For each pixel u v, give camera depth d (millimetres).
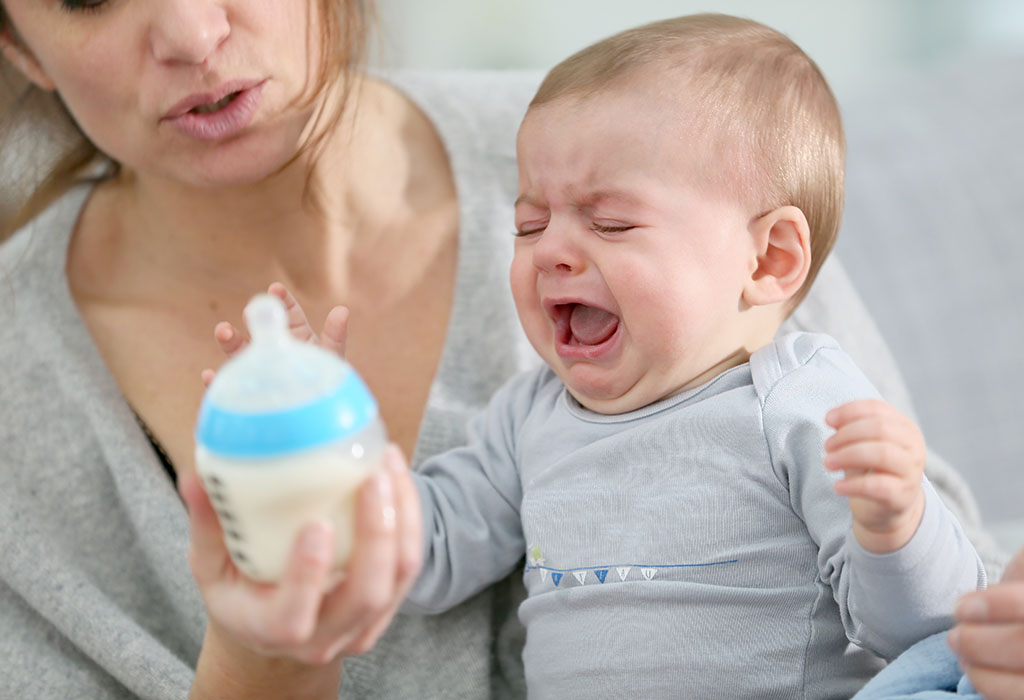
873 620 850
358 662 1148
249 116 1061
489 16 2996
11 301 1255
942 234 1820
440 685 1121
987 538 1225
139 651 1116
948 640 762
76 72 1049
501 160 1355
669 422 972
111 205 1341
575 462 1006
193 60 1006
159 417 1228
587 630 953
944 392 1718
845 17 2998
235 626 667
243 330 1275
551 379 1128
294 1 1067
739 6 3000
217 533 683
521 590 1156
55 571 1155
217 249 1269
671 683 912
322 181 1263
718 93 1004
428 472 1138
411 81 1466
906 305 1768
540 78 1489
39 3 1031
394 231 1312
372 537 615
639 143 978
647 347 969
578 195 990
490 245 1284
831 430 918
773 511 930
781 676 903
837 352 1023
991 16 2979
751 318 1028
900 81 2107
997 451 1685
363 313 1278
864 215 1842
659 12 3027
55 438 1209
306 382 603
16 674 1141
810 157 1035
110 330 1277
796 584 918
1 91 1314
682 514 940
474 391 1236
